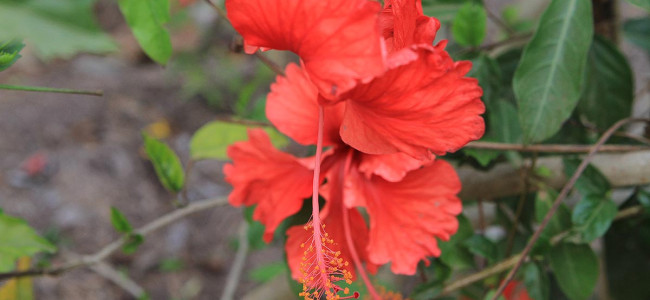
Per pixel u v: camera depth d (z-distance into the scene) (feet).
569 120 2.17
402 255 1.73
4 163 5.53
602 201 1.95
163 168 2.22
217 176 6.11
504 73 2.19
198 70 6.94
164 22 1.81
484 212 2.72
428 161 1.56
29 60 6.59
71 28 1.35
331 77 1.40
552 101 1.87
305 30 1.40
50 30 1.33
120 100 6.50
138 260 5.32
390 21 1.49
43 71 6.59
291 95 1.77
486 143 1.94
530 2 3.48
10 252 2.05
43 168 5.55
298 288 1.98
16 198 5.27
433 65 1.42
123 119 6.28
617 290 2.35
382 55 1.36
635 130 2.86
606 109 2.17
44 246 2.07
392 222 1.74
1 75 6.39
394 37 1.46
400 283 2.90
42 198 5.34
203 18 7.36
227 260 5.48
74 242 5.10
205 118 6.64
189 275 5.36
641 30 2.43
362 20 1.36
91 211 5.33
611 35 2.35
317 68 1.41
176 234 5.58
